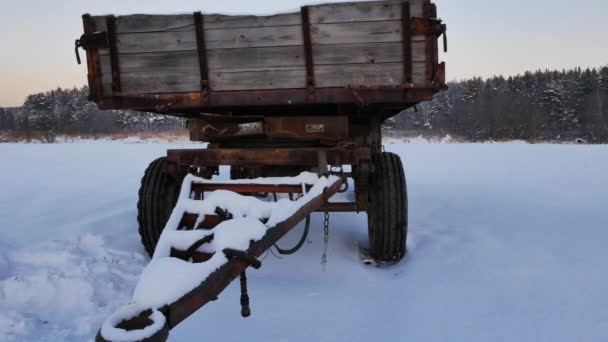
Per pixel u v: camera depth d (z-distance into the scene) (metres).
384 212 4.00
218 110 4.55
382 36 3.51
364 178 4.02
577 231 5.03
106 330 1.34
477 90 76.12
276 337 2.79
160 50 3.77
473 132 52.66
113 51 3.77
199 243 2.08
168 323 1.52
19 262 4.10
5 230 5.20
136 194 7.92
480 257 4.18
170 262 1.78
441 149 22.50
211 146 4.34
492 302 3.19
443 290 3.46
